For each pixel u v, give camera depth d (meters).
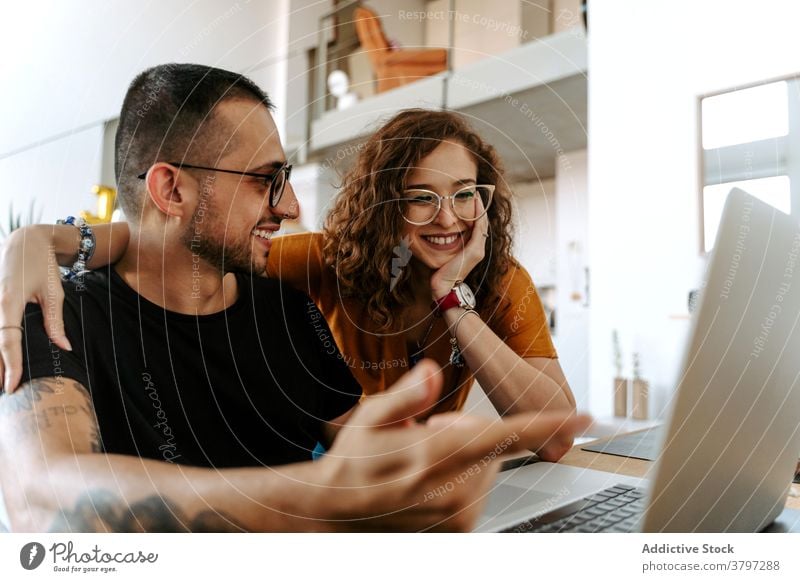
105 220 0.40
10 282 0.35
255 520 0.35
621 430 0.47
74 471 0.34
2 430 0.33
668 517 0.27
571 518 0.32
